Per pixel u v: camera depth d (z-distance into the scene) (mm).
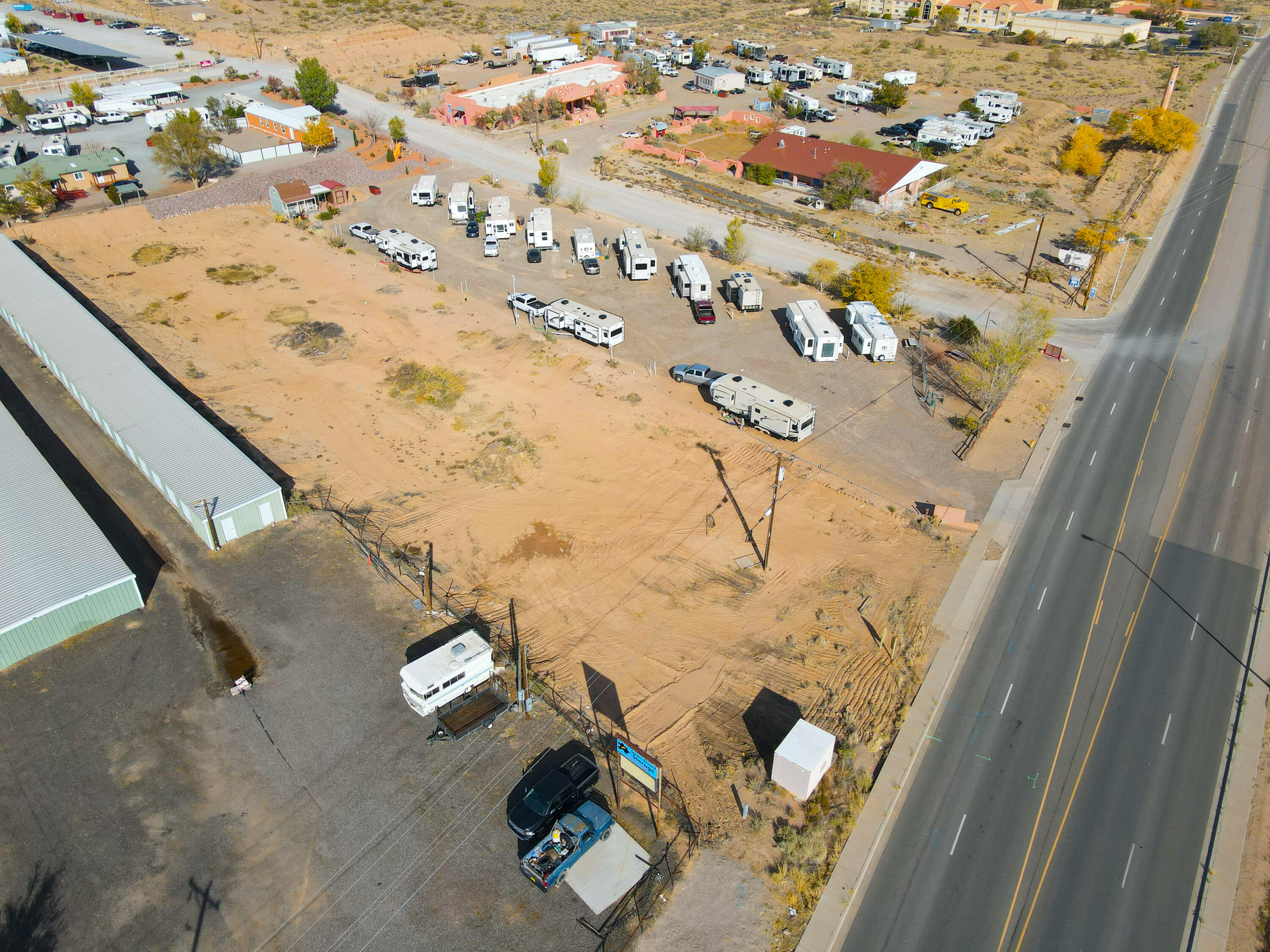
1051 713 35656
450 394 57000
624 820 30875
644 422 54594
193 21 162000
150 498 46625
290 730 33969
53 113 106812
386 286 72312
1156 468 51000
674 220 88500
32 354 60344
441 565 43000
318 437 52594
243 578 41562
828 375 60094
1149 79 142375
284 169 95688
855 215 92062
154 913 27625
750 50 156875
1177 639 39188
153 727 33875
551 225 80000
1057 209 94750
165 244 78812
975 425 54062
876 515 47031
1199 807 31844
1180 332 67125
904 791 32500
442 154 106625
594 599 41125
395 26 159875
